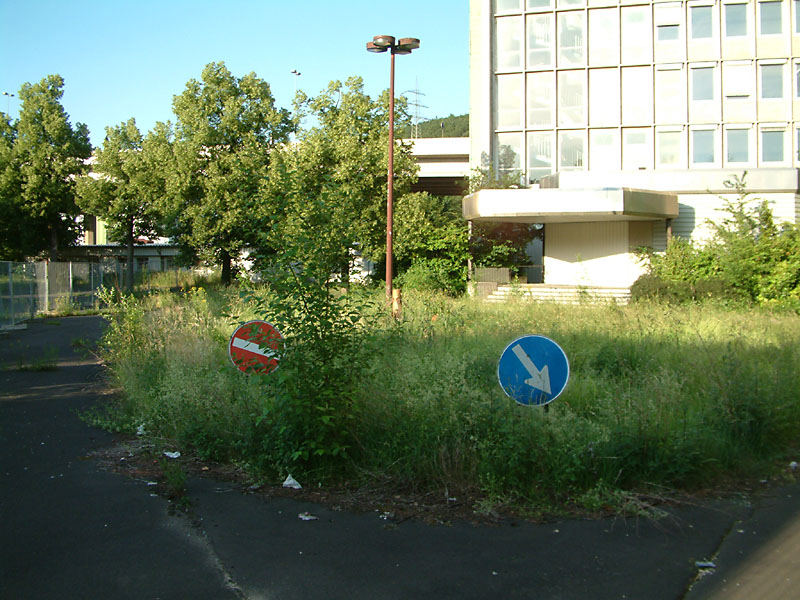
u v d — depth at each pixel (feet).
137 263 181.98
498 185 94.43
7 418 26.30
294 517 15.80
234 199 106.73
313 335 18.66
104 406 28.35
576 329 38.83
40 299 90.48
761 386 22.34
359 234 20.36
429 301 50.11
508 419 18.24
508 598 11.87
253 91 115.96
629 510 16.01
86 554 13.64
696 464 18.04
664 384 21.94
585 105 99.40
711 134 97.30
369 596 11.93
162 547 14.01
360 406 19.29
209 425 21.12
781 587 12.20
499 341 34.19
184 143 113.91
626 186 84.17
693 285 65.00
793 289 62.13
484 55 101.35
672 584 12.39
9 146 143.95
